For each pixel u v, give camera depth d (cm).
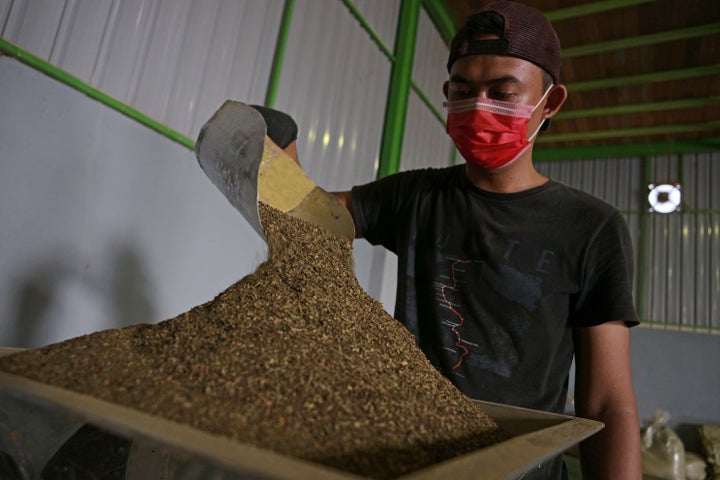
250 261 227
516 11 98
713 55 452
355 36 322
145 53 177
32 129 141
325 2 287
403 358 73
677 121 564
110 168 164
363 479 31
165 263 186
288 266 82
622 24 434
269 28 239
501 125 99
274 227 90
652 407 543
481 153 102
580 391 91
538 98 101
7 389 45
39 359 55
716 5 395
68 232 152
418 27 415
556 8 429
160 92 183
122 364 56
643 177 614
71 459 61
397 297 110
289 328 67
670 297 568
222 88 212
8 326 138
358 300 84
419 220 113
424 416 60
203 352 59
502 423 73
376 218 122
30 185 142
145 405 47
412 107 417
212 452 33
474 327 98
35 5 142
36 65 140
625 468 76
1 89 133
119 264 168
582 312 95
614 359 88
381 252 368
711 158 586
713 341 541
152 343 62
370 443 50
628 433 79
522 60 97
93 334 64
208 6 203
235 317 67
